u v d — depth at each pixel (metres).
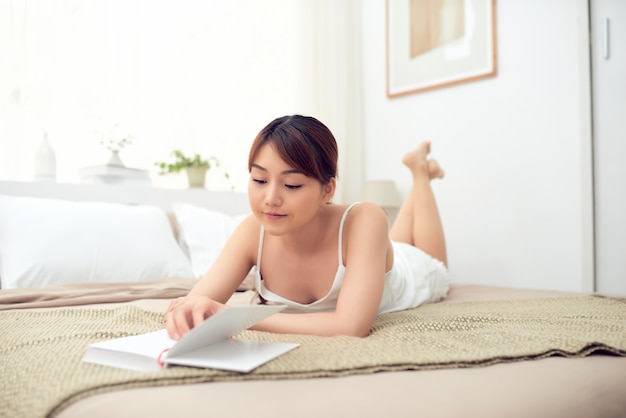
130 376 0.57
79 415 0.51
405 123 3.06
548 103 2.44
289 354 0.67
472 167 2.73
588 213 2.29
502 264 2.59
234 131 2.81
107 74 2.47
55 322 0.98
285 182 0.85
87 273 1.76
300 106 3.04
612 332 0.85
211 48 2.75
